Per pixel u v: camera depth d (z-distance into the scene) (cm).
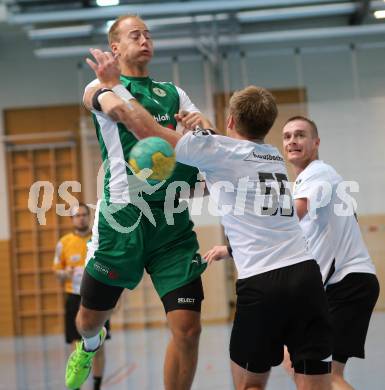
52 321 2370
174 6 2006
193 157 550
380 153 2248
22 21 2042
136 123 540
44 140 2434
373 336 1502
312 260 562
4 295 2383
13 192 2417
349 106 2284
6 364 1522
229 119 590
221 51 2317
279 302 539
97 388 1048
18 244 2406
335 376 669
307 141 723
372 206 2219
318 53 2312
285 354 698
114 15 2022
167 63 2316
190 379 623
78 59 2459
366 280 686
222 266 2206
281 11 2159
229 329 1955
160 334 1992
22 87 2461
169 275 632
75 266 1266
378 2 2086
